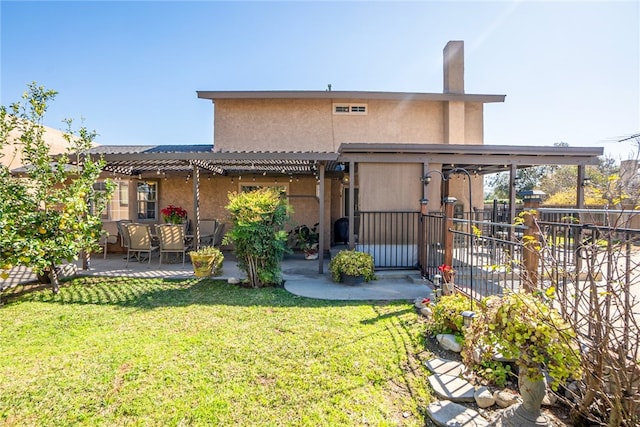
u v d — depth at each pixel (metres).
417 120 10.54
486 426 2.17
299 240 10.01
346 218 11.08
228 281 6.27
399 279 6.53
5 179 4.94
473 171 10.20
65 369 2.96
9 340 3.59
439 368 2.92
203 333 3.76
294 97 10.14
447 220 4.62
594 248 2.13
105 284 6.09
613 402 1.98
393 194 7.28
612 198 2.36
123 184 10.66
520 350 2.13
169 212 9.48
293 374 2.87
